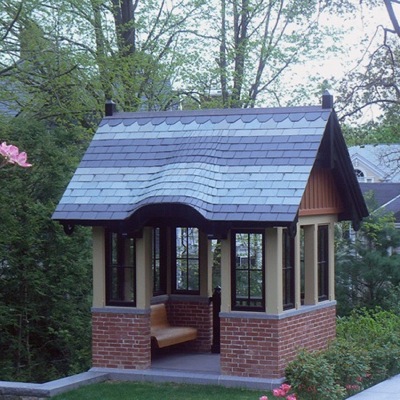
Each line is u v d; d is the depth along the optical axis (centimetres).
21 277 1750
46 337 1816
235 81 2602
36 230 1731
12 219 1714
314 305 1366
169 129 1417
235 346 1261
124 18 2502
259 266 1269
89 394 1230
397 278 2142
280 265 1249
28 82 2183
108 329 1346
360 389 1299
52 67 2139
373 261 2159
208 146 1341
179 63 2461
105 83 2245
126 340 1335
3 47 2080
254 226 1216
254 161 1289
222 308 1268
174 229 1531
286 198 1218
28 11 2048
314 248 1378
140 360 1327
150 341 1357
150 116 1453
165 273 1538
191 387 1258
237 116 1385
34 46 2062
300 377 1185
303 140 1300
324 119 1325
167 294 1539
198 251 1520
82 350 1780
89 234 1803
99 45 2291
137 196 1323
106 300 1354
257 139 1327
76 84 2206
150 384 1290
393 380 1343
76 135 1977
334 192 1448
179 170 1309
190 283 1532
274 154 1290
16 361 1781
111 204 1324
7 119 1920
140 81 2367
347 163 1411
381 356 1382
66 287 1761
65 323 1780
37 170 1786
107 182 1364
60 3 2147
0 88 2172
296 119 1339
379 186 4275
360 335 1527
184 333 1455
